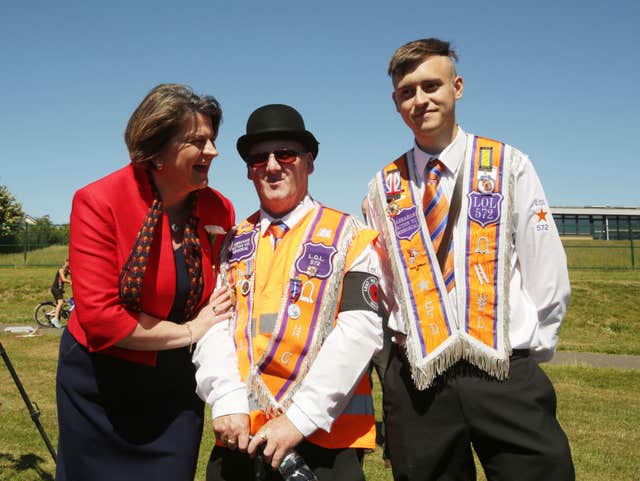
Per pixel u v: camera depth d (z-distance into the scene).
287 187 2.45
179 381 2.48
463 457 2.40
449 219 2.46
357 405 2.32
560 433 2.32
